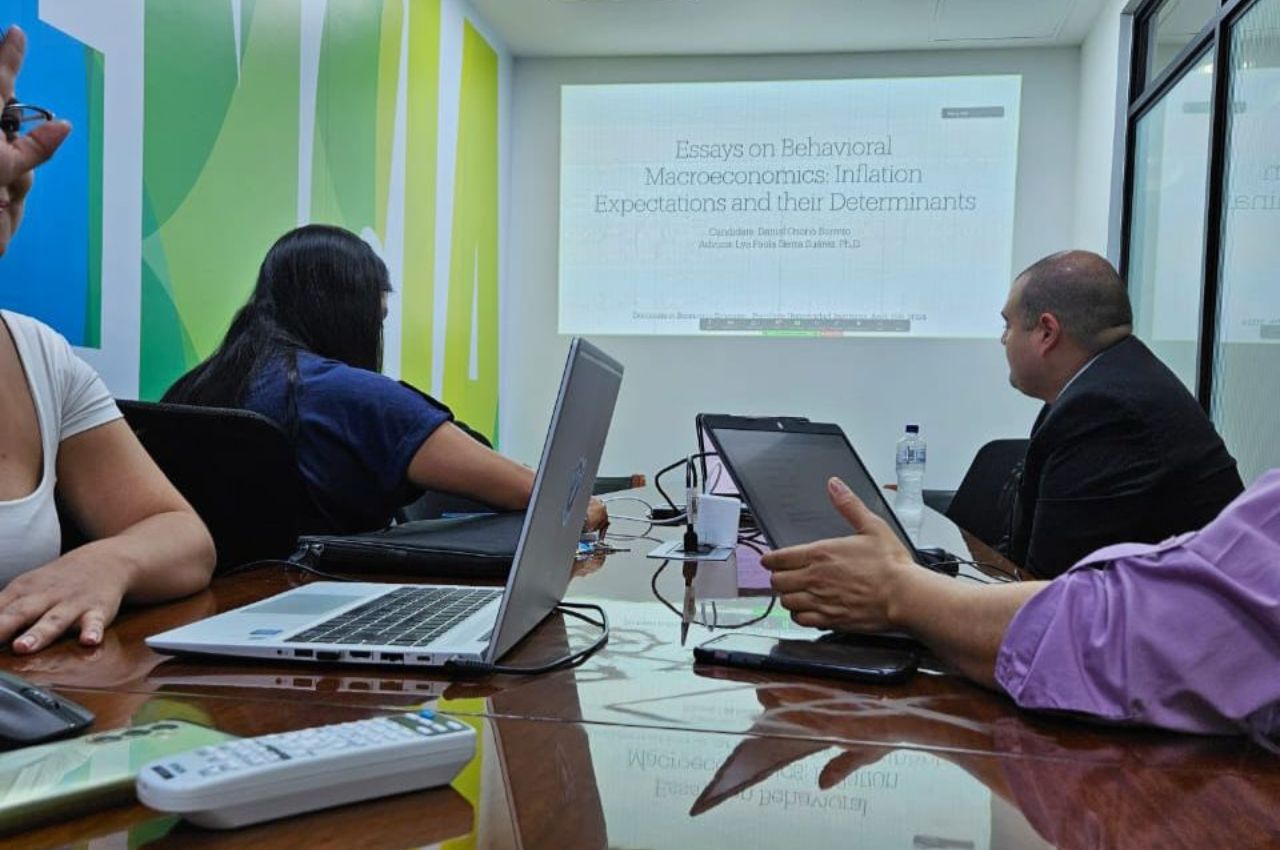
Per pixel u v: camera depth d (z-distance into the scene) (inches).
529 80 182.2
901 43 170.1
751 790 19.1
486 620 31.7
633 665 29.0
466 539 45.9
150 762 17.4
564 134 181.8
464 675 27.2
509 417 184.9
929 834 17.1
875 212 175.2
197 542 37.6
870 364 175.9
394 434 57.9
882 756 21.3
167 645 27.4
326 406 58.7
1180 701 22.9
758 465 44.0
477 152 163.8
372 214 123.5
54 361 38.0
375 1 122.8
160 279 82.0
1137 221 146.6
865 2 152.9
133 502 38.6
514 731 22.6
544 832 16.8
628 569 50.6
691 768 20.3
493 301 174.7
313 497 57.9
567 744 21.8
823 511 45.0
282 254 65.2
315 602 34.2
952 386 174.2
